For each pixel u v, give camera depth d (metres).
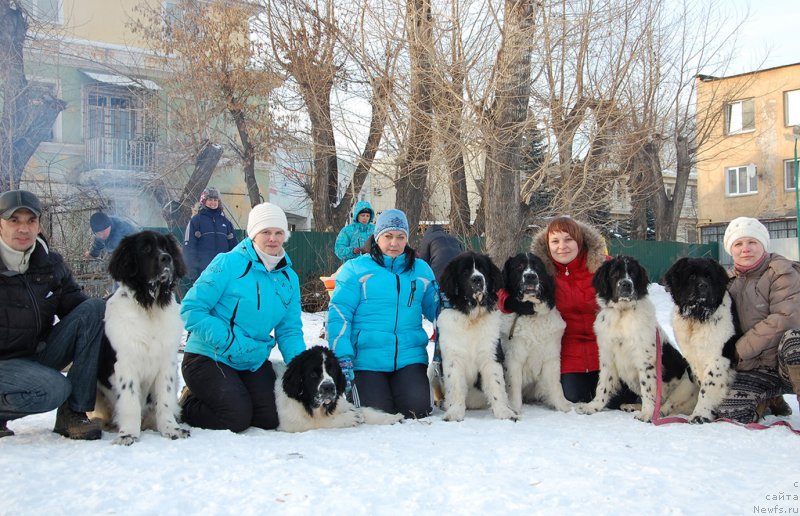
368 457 3.43
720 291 4.52
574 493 2.85
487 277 4.80
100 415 4.29
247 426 4.37
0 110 13.85
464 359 4.88
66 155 18.17
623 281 4.77
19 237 3.77
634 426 4.40
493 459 3.44
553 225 5.34
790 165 29.12
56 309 4.13
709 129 22.45
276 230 4.59
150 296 3.93
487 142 10.82
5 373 3.68
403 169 12.80
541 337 5.06
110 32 18.56
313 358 4.33
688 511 2.61
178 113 16.77
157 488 2.89
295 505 2.69
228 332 4.36
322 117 14.85
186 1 16.45
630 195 17.59
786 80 28.95
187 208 16.53
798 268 4.35
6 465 3.22
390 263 5.07
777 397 4.73
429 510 2.65
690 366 4.78
